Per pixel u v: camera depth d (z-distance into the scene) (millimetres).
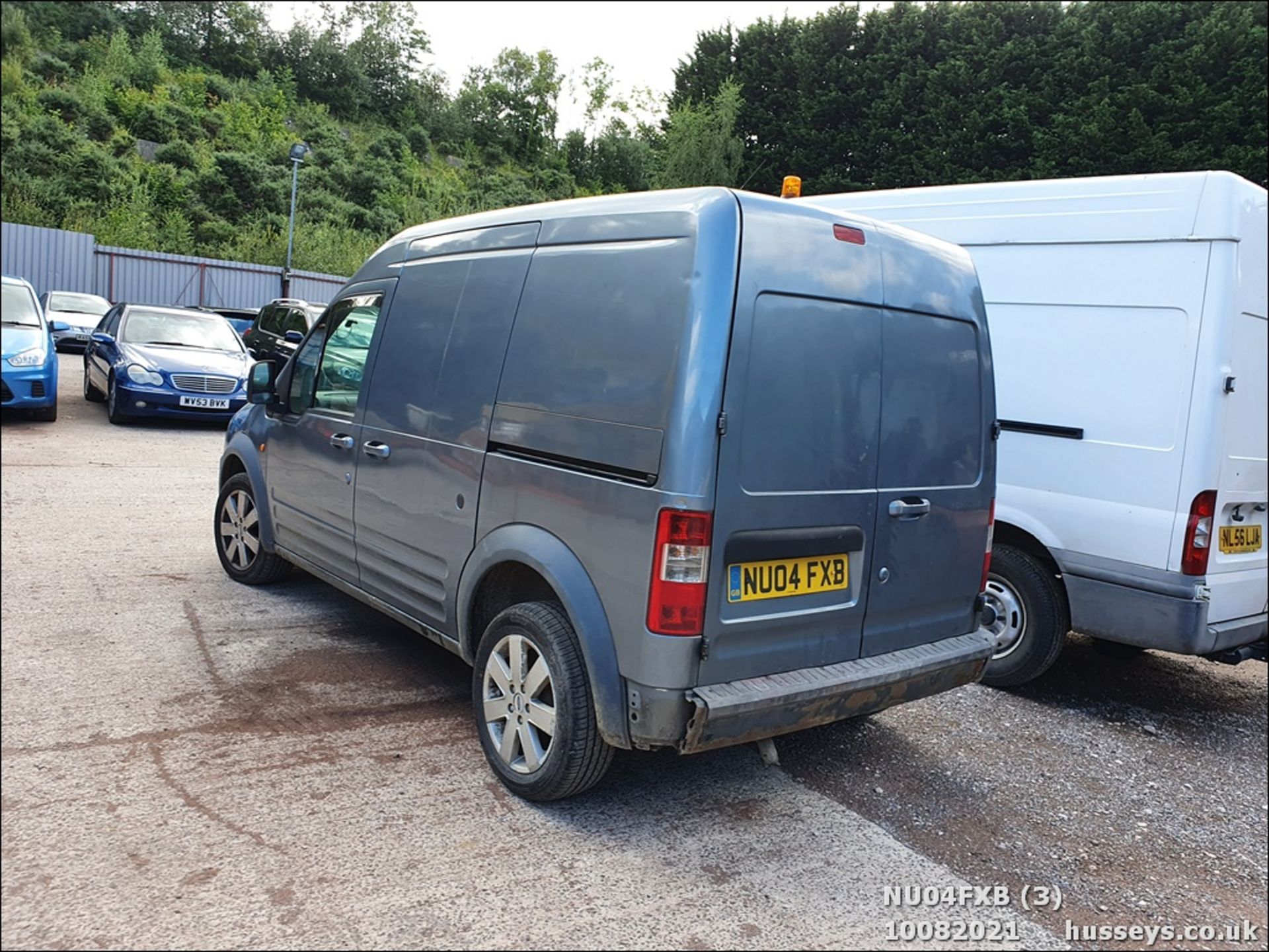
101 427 11250
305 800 3236
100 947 2418
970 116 33844
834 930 2787
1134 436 4699
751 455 3010
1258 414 4781
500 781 3488
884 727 4492
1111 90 31562
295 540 5047
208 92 57938
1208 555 4527
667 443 2895
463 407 3736
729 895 2914
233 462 5840
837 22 38062
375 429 4285
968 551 3896
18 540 6129
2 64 41312
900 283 3568
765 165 40031
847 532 3342
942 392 3732
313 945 2496
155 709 3842
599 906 2785
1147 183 4770
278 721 3840
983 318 3996
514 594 3697
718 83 42156
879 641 3535
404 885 2803
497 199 55750
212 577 5730
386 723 3902
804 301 3184
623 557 2986
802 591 3217
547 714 3236
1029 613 5035
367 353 4500
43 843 2846
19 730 3559
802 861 3156
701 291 2941
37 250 24656
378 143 55750
